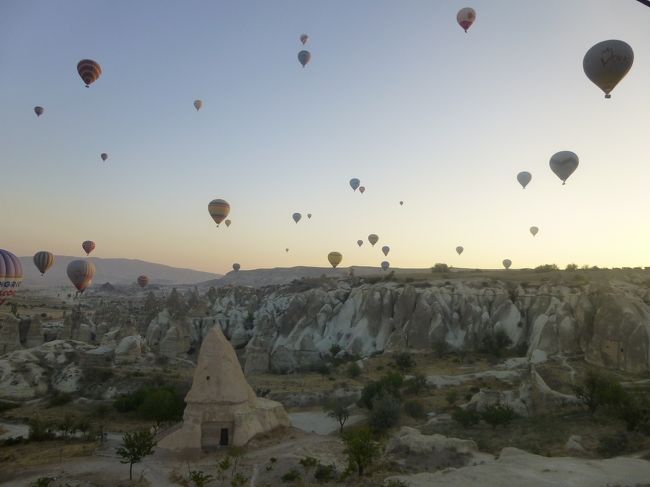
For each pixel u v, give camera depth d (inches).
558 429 1167.6
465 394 1737.2
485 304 2603.3
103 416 1797.5
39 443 1384.1
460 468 894.4
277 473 990.4
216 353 1264.8
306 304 3134.8
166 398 1707.7
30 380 2181.3
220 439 1192.8
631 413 1099.9
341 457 1098.7
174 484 980.6
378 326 2765.7
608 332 1870.1
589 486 749.9
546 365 1900.8
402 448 1059.9
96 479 992.9
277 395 1937.7
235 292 4463.6
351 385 1999.3
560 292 2453.2
